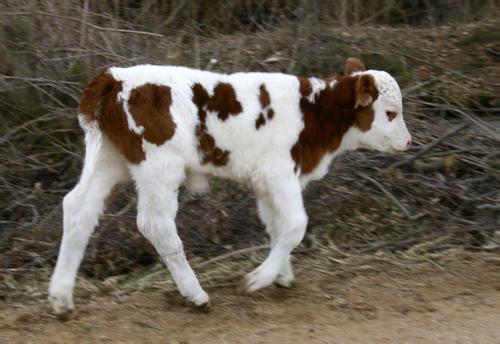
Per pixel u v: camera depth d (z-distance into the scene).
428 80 14.65
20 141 12.62
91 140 8.21
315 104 8.86
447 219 11.65
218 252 10.96
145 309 8.90
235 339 8.03
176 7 16.77
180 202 11.59
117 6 15.34
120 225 11.12
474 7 19.06
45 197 11.91
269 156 8.65
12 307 9.31
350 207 11.83
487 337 7.96
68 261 8.38
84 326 8.42
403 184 12.27
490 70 15.84
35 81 12.59
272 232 9.10
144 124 8.13
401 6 19.08
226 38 15.95
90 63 13.07
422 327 8.30
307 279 9.95
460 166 12.76
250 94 8.57
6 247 11.03
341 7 16.30
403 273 10.17
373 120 9.09
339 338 8.00
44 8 13.51
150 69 8.35
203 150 8.48
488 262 10.45
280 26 16.11
